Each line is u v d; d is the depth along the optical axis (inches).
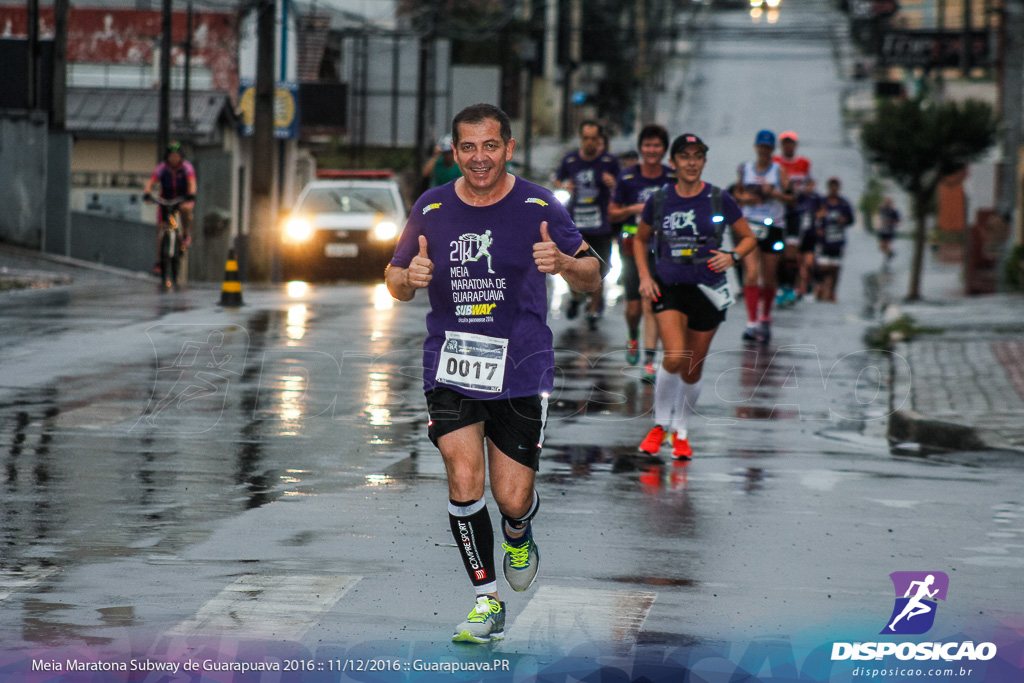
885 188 6815.9
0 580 683.4
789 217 2404.0
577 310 1921.8
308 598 661.9
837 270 2972.4
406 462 1021.8
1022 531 841.5
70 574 697.0
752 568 737.6
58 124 3053.6
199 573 703.1
